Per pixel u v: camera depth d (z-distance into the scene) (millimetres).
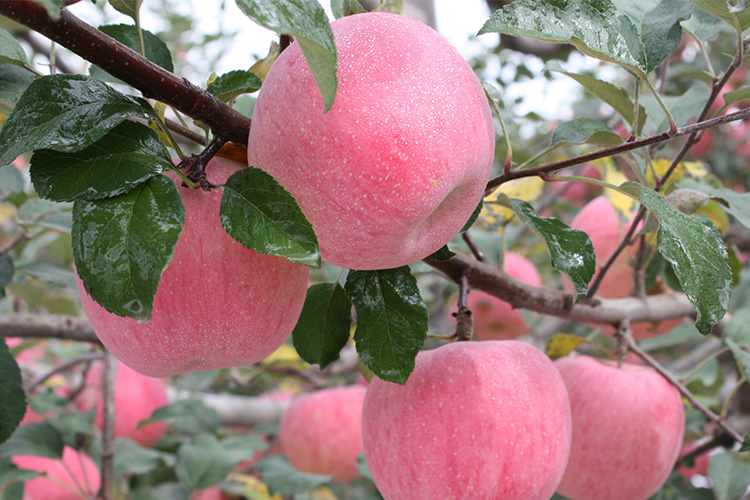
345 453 849
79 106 329
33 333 684
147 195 323
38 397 799
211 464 747
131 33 408
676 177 649
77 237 317
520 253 1102
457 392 409
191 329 366
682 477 683
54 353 1076
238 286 364
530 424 410
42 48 900
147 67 336
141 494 850
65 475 770
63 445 673
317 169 335
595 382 503
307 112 335
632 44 377
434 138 335
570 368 523
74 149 319
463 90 349
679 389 521
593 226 649
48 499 758
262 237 324
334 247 353
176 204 322
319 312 441
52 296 770
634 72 374
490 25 354
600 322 565
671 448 501
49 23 316
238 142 363
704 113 459
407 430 410
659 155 702
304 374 961
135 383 877
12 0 309
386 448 418
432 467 405
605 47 362
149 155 330
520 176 401
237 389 1124
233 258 362
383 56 341
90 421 738
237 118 357
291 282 382
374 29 351
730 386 889
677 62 1051
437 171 336
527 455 407
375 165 331
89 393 950
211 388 1189
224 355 382
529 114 827
